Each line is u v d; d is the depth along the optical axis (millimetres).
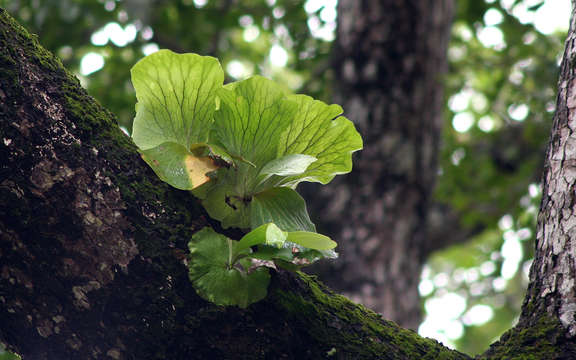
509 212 12242
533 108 11375
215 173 4336
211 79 4328
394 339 4473
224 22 11008
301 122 4391
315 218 7688
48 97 4309
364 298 7301
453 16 8656
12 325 4340
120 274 4301
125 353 4320
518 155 12141
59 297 4305
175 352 4324
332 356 4387
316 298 4453
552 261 4441
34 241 4277
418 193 7844
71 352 4340
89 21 9164
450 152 12242
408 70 7926
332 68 8391
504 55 11523
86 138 4320
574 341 4352
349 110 7918
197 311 4316
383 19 8023
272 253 4281
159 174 4297
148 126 4348
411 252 7750
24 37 4355
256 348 4344
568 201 4453
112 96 10000
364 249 7480
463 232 12867
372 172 7695
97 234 4293
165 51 4293
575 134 4496
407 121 7848
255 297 4312
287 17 11469
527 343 4402
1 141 4234
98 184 4301
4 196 4246
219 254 4312
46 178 4270
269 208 4367
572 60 4582
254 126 4355
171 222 4336
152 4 8773
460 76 11523
